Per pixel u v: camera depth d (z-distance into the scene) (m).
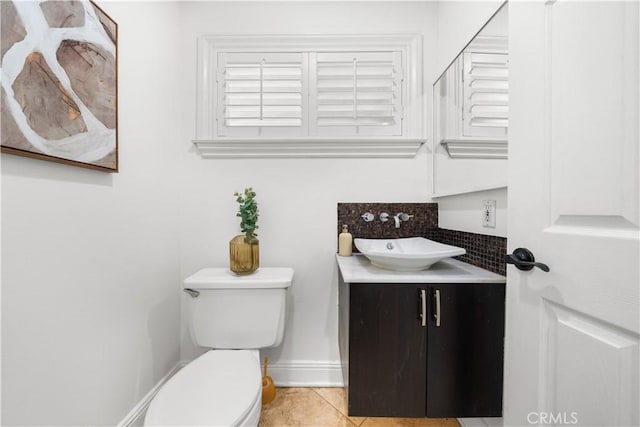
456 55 1.34
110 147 1.01
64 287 0.86
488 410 1.04
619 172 0.50
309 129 1.54
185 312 1.56
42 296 0.79
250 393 0.92
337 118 1.54
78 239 0.90
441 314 1.04
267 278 1.31
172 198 1.48
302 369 1.55
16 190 0.73
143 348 1.24
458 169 1.29
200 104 1.53
